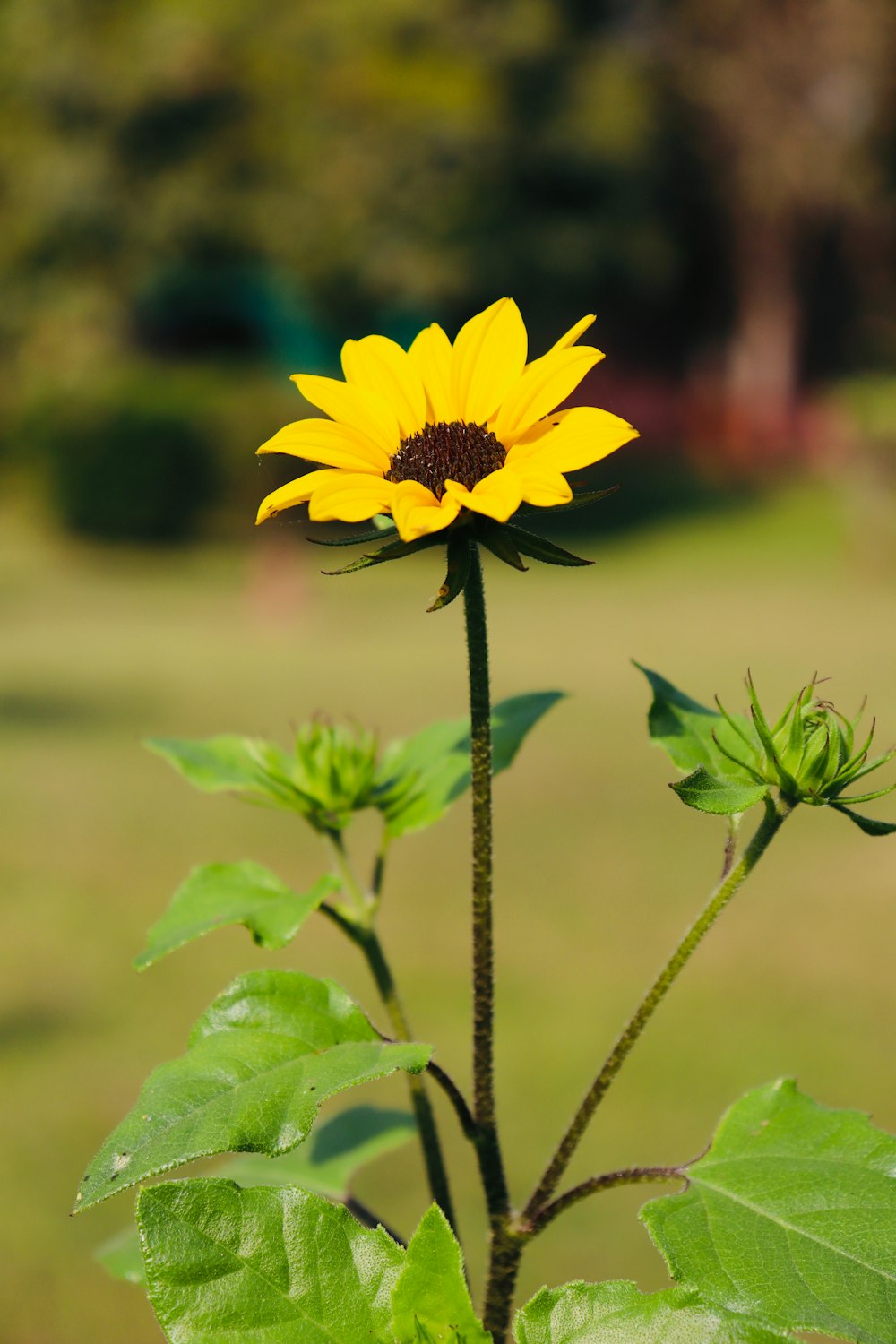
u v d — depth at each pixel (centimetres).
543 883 600
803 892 588
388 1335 96
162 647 1245
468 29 2216
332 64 2192
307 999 113
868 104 2595
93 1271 348
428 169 2175
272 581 1712
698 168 2656
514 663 1152
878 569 1736
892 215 2722
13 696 1024
